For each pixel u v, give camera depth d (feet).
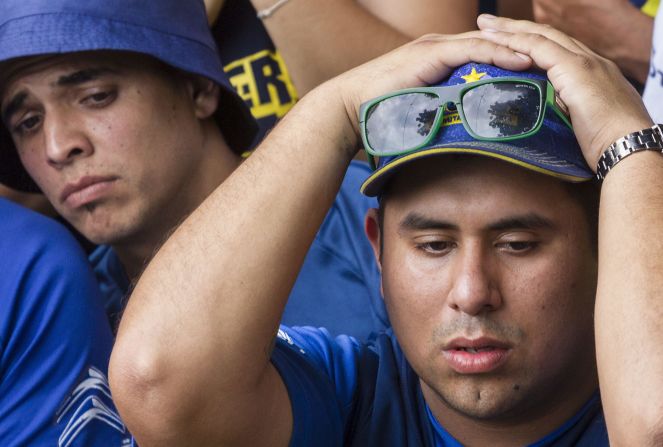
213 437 9.11
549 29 9.85
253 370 9.12
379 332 12.00
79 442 10.89
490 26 10.07
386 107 9.11
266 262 9.27
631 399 7.88
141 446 9.21
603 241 8.57
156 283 9.20
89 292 11.29
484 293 8.73
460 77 9.50
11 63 12.66
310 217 9.55
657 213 8.43
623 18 15.01
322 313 12.94
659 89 12.60
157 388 8.90
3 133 13.85
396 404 10.06
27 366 10.87
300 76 15.23
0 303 10.96
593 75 9.18
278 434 9.46
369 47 14.92
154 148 13.01
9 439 10.75
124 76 12.86
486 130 8.80
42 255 11.20
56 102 12.67
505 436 9.42
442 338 8.92
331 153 9.76
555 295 8.88
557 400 9.27
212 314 9.04
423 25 15.24
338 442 10.02
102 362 11.16
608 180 8.79
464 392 8.96
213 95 13.74
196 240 9.34
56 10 12.67
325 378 10.16
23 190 14.43
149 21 13.08
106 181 12.76
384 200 9.33
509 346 8.85
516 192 8.81
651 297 8.07
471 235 8.84
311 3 14.82
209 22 15.53
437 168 8.96
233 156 14.16
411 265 9.05
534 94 8.83
